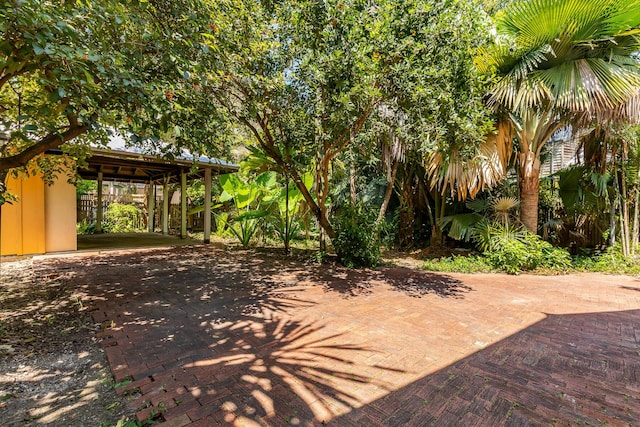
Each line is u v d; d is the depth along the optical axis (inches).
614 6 195.3
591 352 112.0
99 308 151.9
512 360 105.4
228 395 83.8
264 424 72.9
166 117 116.5
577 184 290.2
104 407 78.9
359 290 189.3
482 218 290.8
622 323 140.3
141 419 73.9
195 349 110.1
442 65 173.2
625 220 270.1
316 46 179.5
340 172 359.3
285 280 212.5
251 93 191.5
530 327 134.6
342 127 212.5
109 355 104.9
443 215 334.0
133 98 99.1
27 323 132.4
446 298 174.9
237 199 365.4
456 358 106.2
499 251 251.4
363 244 260.8
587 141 276.7
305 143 242.7
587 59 219.8
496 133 239.0
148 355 105.3
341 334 124.5
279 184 379.9
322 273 235.5
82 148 194.9
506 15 226.8
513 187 323.3
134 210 561.6
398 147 275.6
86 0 87.7
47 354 106.0
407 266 272.2
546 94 217.2
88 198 541.0
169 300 165.6
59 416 75.4
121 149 287.3
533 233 261.6
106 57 91.0
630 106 212.4
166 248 349.7
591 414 78.6
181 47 117.7
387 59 170.7
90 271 231.3
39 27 75.5
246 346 113.0
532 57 216.7
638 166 262.1
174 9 113.8
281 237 370.0
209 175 393.1
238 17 171.6
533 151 259.8
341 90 172.7
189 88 127.6
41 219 293.4
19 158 122.3
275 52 197.5
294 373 95.1
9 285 192.1
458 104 183.5
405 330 129.1
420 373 96.3
